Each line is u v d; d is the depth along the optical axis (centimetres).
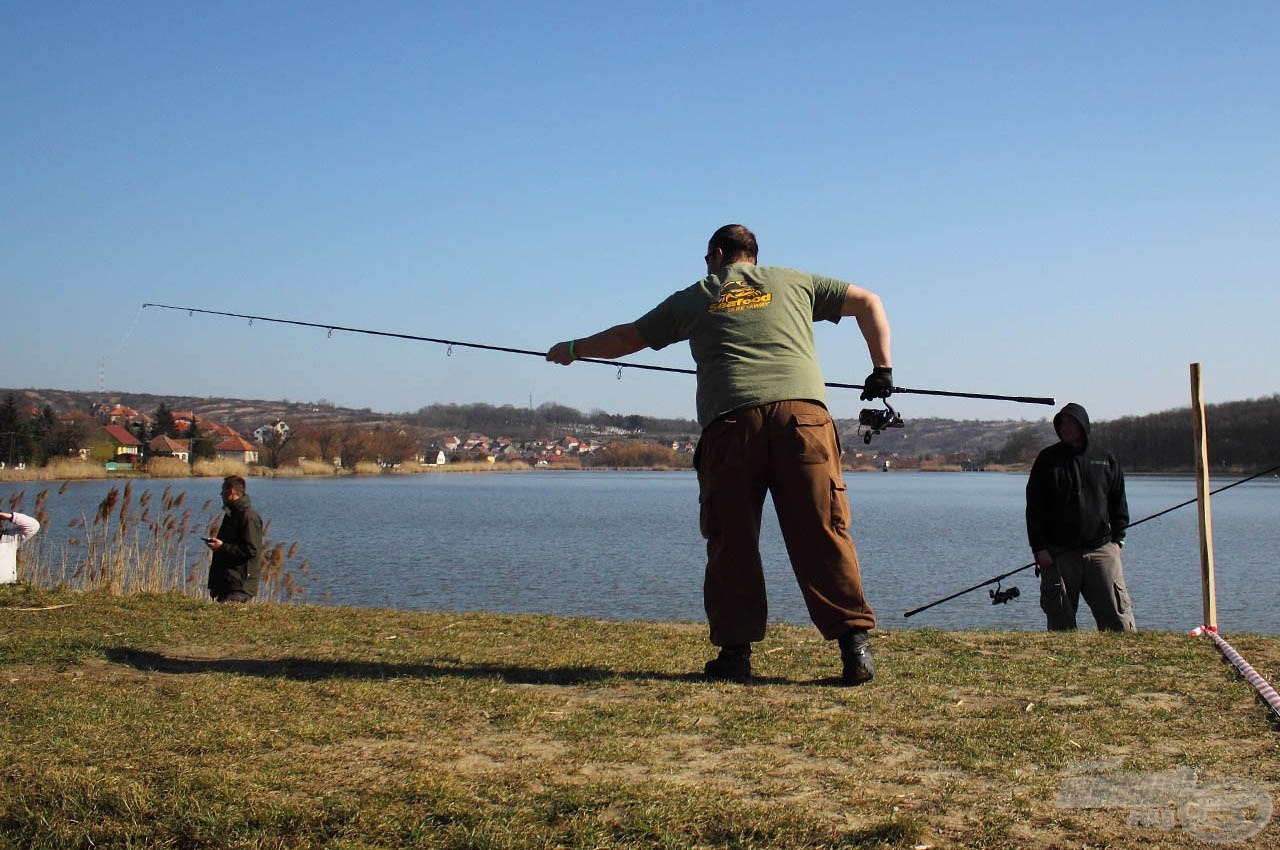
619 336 537
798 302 521
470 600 1984
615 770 364
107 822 315
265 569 1352
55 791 333
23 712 432
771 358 507
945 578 2445
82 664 552
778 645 642
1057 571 831
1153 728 419
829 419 512
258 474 12656
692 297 524
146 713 432
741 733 411
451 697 466
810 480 502
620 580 2323
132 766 361
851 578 507
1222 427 10794
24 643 603
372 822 313
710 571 518
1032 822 315
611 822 313
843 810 325
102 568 1174
